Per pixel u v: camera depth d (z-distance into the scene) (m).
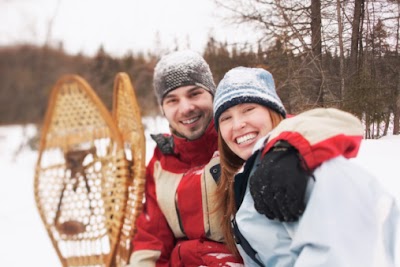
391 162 3.94
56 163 1.36
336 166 0.99
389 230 1.05
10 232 3.02
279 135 1.08
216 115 1.38
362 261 0.93
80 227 1.33
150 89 9.58
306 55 6.21
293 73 5.93
